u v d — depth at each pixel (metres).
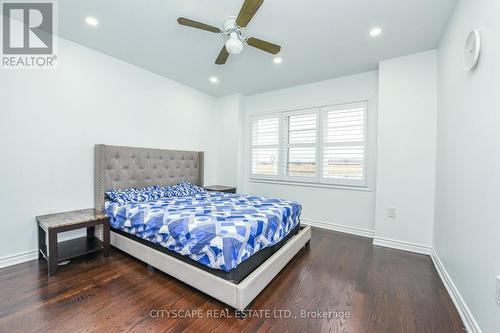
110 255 2.45
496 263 1.16
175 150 3.68
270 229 2.00
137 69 3.18
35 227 2.30
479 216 1.37
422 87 2.62
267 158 4.28
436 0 1.80
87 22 2.16
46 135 2.36
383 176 2.87
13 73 2.15
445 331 1.41
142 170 3.19
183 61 2.99
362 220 3.33
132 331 1.37
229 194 3.44
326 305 1.66
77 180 2.61
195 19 2.09
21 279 1.92
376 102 3.19
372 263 2.37
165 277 2.00
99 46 2.62
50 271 1.99
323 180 3.64
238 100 4.31
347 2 1.83
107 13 2.02
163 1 1.86
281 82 3.73
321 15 1.99
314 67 3.12
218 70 3.27
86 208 2.69
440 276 2.10
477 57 1.41
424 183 2.62
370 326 1.45
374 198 3.23
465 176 1.61
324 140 3.62
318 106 3.67
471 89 1.52
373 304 1.67
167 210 2.23
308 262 2.38
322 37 2.36
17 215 2.19
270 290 1.84
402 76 2.74
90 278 1.96
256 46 2.17
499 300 1.12
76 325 1.41
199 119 4.20
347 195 3.45
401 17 2.02
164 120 3.57
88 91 2.68
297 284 1.94
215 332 1.37
